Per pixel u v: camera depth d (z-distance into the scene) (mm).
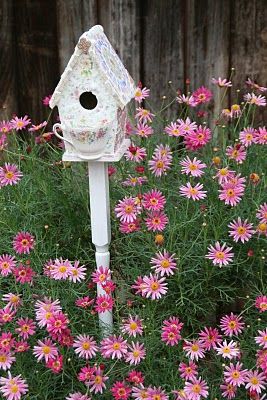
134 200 1864
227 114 2139
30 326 1767
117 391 1699
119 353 1714
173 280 1885
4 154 2215
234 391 1725
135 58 2355
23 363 1809
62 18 2334
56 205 2053
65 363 1786
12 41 2361
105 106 1770
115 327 1862
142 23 2324
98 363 1768
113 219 2012
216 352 1850
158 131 2238
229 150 1972
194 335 1933
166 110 2393
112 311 1900
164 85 2373
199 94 2139
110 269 1974
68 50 2361
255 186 1974
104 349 1749
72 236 2020
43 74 2389
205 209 1899
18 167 2078
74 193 2066
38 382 1771
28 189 2074
